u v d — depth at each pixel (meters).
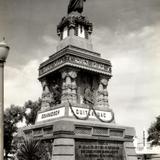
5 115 53.66
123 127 28.88
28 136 28.78
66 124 24.56
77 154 24.86
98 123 27.11
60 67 28.80
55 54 30.88
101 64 30.78
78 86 29.42
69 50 28.67
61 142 24.06
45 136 26.36
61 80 30.41
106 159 26.83
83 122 25.84
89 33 32.69
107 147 27.19
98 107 29.09
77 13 33.00
